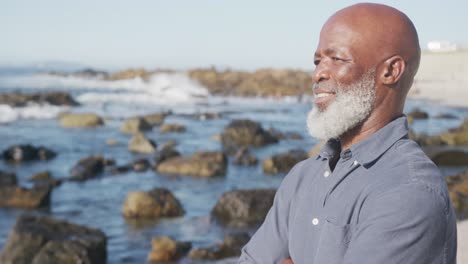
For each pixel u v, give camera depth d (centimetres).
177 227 1145
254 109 4350
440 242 171
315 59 208
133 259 938
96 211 1281
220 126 3136
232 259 811
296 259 204
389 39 194
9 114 3328
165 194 1264
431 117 3666
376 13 197
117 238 1065
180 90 5622
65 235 901
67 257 855
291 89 5938
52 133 2695
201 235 1084
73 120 2973
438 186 175
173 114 3709
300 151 1945
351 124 196
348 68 196
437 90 5084
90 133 2712
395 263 168
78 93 5534
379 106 197
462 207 1177
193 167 1742
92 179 1658
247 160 1956
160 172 1762
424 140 2338
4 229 1136
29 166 1884
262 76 6544
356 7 201
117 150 2217
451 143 2358
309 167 222
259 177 1714
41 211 1281
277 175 1747
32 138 2514
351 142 202
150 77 7062
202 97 5331
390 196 175
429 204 170
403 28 196
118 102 4597
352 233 185
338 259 184
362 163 190
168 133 2780
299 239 204
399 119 196
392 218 170
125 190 1513
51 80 7738
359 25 196
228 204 1220
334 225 188
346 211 187
